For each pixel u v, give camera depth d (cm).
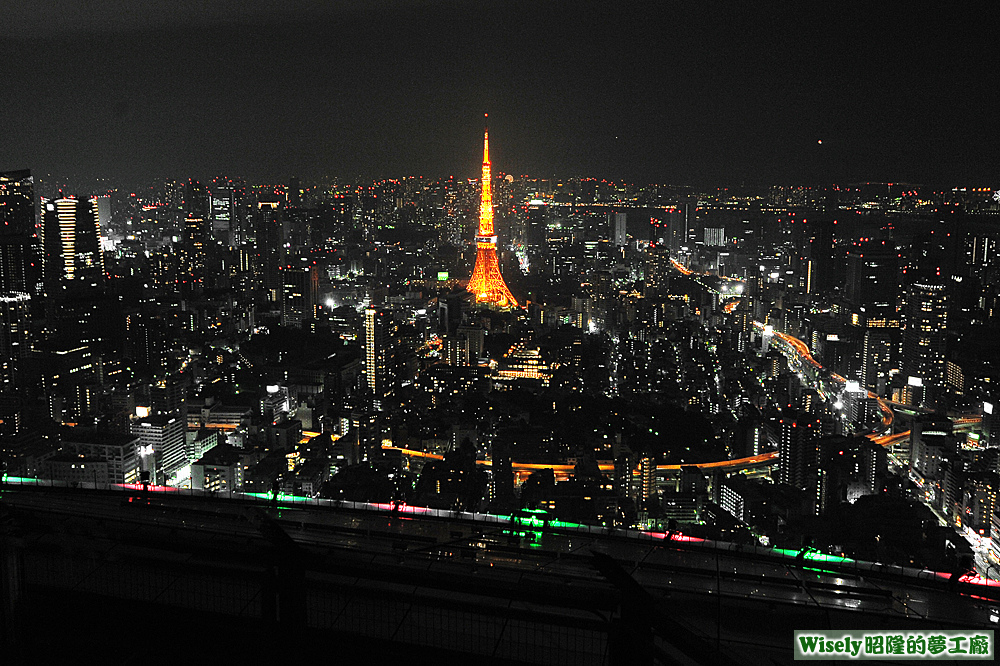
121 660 2270
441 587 2044
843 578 2553
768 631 2264
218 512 3127
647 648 1852
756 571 2584
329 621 2234
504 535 2861
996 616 2344
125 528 2498
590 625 2028
